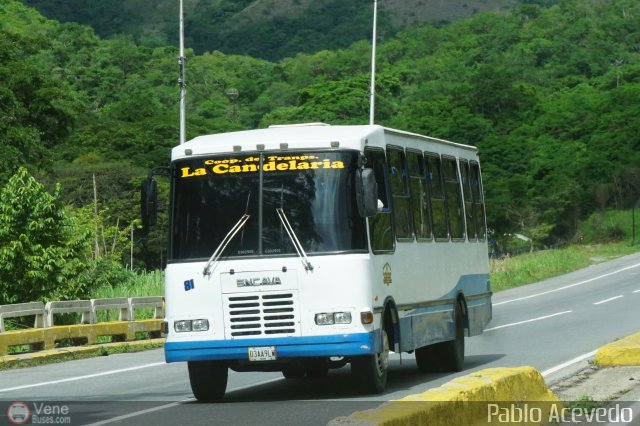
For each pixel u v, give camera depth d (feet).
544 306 192.34
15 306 117.08
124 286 174.91
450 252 90.68
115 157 559.38
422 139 86.53
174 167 73.41
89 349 121.70
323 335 70.03
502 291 252.83
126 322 134.51
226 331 70.90
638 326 135.54
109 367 106.42
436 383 80.74
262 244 71.26
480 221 102.83
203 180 72.74
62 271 150.20
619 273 301.43
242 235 71.56
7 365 108.27
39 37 286.66
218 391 74.54
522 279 285.64
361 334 69.92
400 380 84.33
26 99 268.21
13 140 250.37
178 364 107.76
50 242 152.76
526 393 53.62
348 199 71.31
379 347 71.87
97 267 178.50
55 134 275.59
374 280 71.51
